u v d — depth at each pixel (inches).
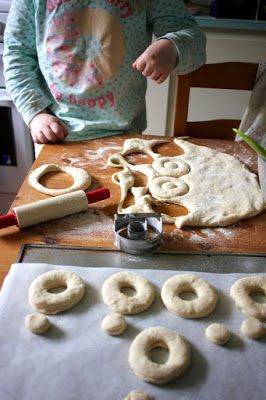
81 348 19.2
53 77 41.2
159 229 26.0
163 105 65.4
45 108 40.9
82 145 37.9
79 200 27.9
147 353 19.2
